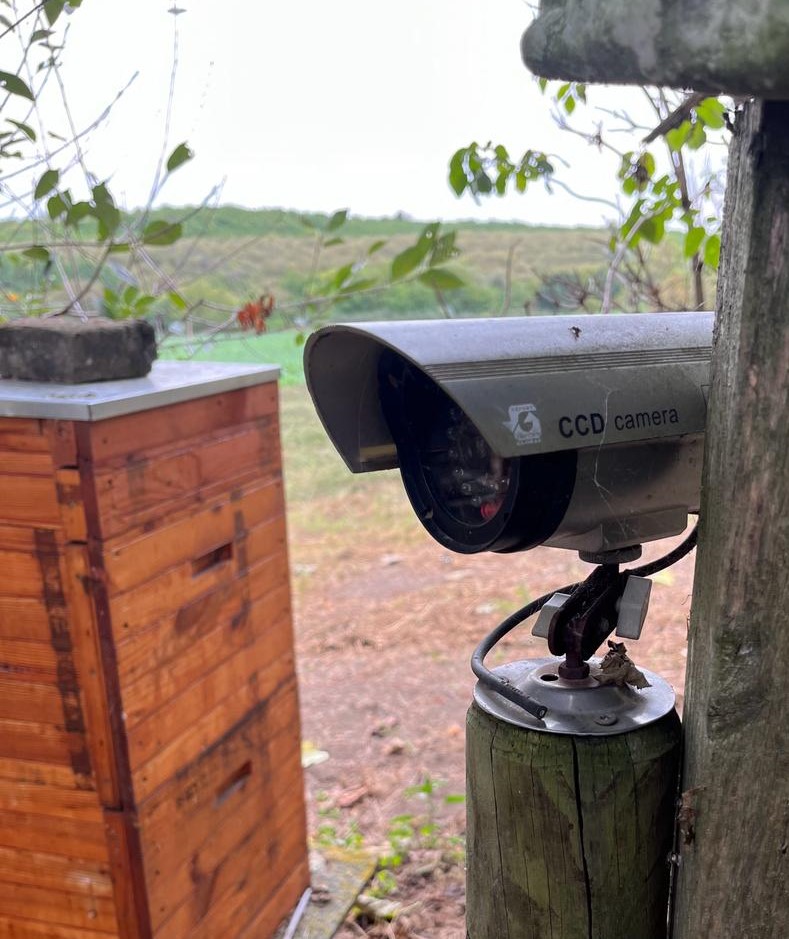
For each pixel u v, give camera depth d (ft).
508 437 3.45
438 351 3.50
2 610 6.18
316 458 28.53
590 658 4.86
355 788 11.24
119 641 6.05
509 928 4.41
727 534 3.61
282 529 8.17
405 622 15.94
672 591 15.31
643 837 4.15
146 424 6.23
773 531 3.55
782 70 2.50
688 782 4.05
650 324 4.22
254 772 7.88
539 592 16.75
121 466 5.99
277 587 8.15
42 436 5.79
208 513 7.01
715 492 3.69
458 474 4.15
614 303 10.09
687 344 4.20
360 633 15.66
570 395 3.67
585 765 4.05
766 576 3.59
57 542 5.94
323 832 10.22
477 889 4.57
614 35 2.82
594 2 2.88
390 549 20.06
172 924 6.71
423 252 8.72
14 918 6.75
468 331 3.68
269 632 8.06
